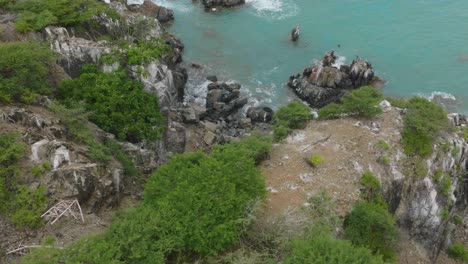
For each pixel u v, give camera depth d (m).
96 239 24.30
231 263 24.48
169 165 30.72
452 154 37.81
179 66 58.84
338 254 22.25
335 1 73.19
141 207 27.62
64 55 42.16
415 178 35.72
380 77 57.59
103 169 32.75
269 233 26.59
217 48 63.00
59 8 45.78
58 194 28.83
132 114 39.88
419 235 36.75
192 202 26.45
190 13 70.56
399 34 65.00
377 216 30.27
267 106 53.75
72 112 34.78
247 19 69.00
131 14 56.75
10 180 28.11
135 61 42.97
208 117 51.75
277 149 36.72
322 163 34.84
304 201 31.70
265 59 61.00
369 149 36.31
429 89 56.12
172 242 24.80
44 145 30.16
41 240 26.72
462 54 60.97
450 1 72.56
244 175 29.08
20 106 33.44
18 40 41.50
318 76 54.59
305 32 65.75
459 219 41.91
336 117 40.22
